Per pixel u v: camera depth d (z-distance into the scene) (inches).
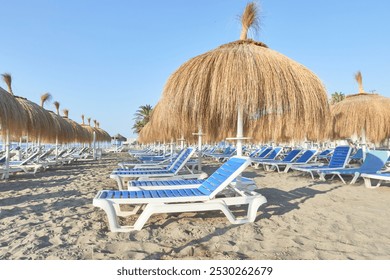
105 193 147.6
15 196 217.2
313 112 154.6
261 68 151.4
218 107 148.4
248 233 128.8
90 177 335.3
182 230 132.0
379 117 313.4
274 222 145.9
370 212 165.0
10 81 353.4
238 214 163.2
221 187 141.1
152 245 114.8
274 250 110.3
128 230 130.4
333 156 310.0
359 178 309.0
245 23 194.5
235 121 199.9
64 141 547.5
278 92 147.1
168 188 173.2
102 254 106.2
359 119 323.9
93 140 826.8
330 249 111.2
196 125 171.8
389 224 142.0
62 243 117.3
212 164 540.4
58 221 149.2
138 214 162.9
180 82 157.6
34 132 359.6
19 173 382.3
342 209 172.6
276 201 196.4
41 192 233.9
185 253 107.3
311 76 164.7
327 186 260.8
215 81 147.6
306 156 386.6
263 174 360.8
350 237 124.0
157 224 142.6
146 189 171.5
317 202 192.5
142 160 519.2
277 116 164.6
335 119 342.6
